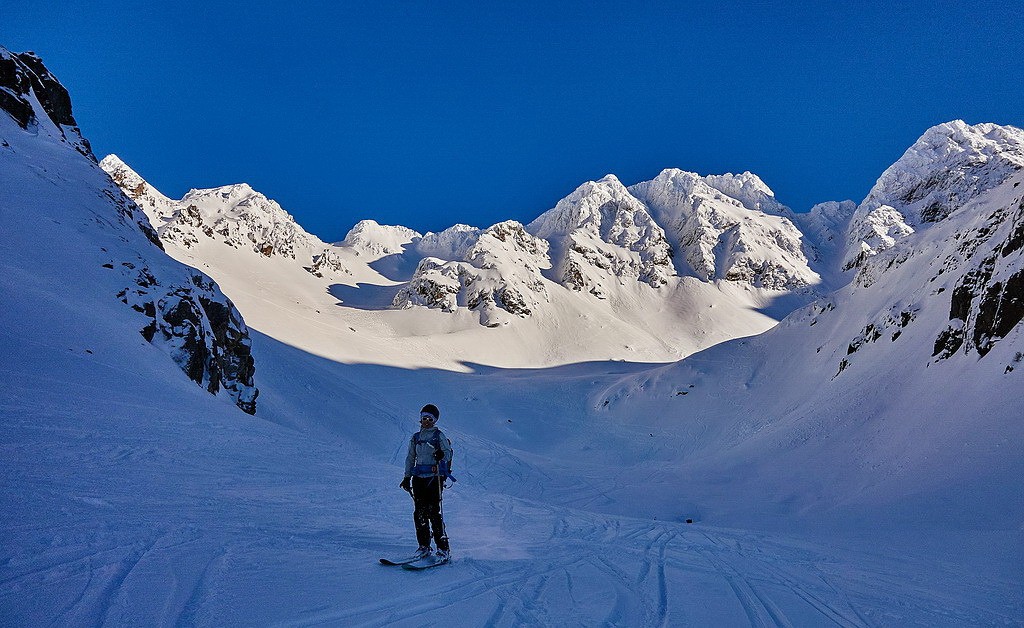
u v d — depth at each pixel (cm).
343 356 8156
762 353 5406
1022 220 2425
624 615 468
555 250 19950
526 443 5453
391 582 494
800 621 504
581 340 13388
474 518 1054
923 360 2788
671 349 13800
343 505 902
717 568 705
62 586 382
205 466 968
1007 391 1927
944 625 532
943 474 1761
